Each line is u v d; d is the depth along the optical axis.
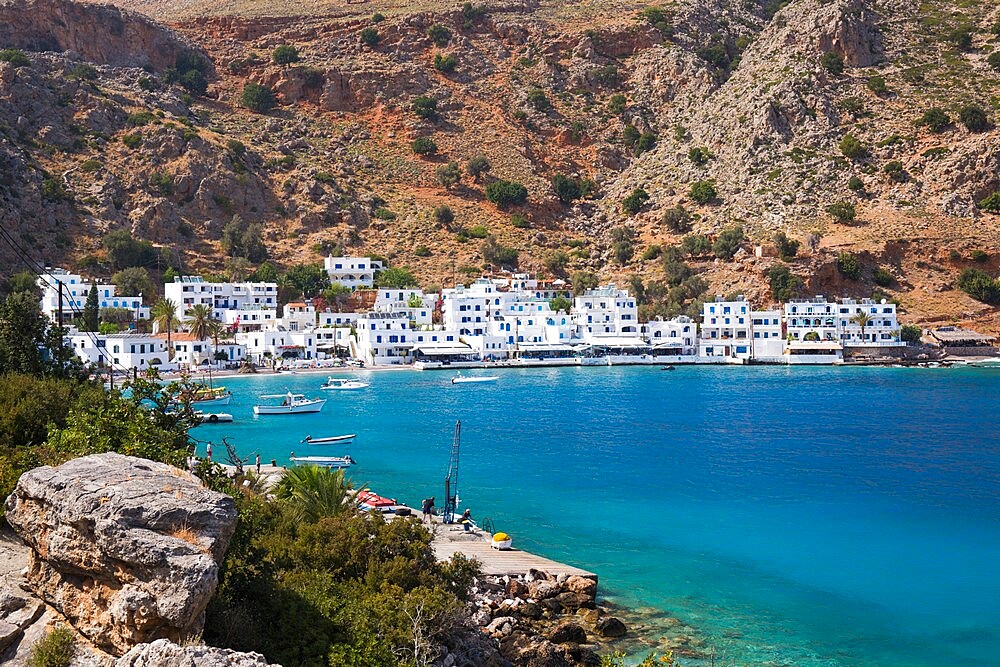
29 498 24.45
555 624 41.38
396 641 30.70
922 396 139.50
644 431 103.94
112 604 21.88
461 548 51.84
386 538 39.41
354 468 80.44
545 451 89.81
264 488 57.66
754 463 83.31
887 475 77.69
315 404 121.88
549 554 53.81
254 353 186.62
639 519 62.44
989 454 88.31
